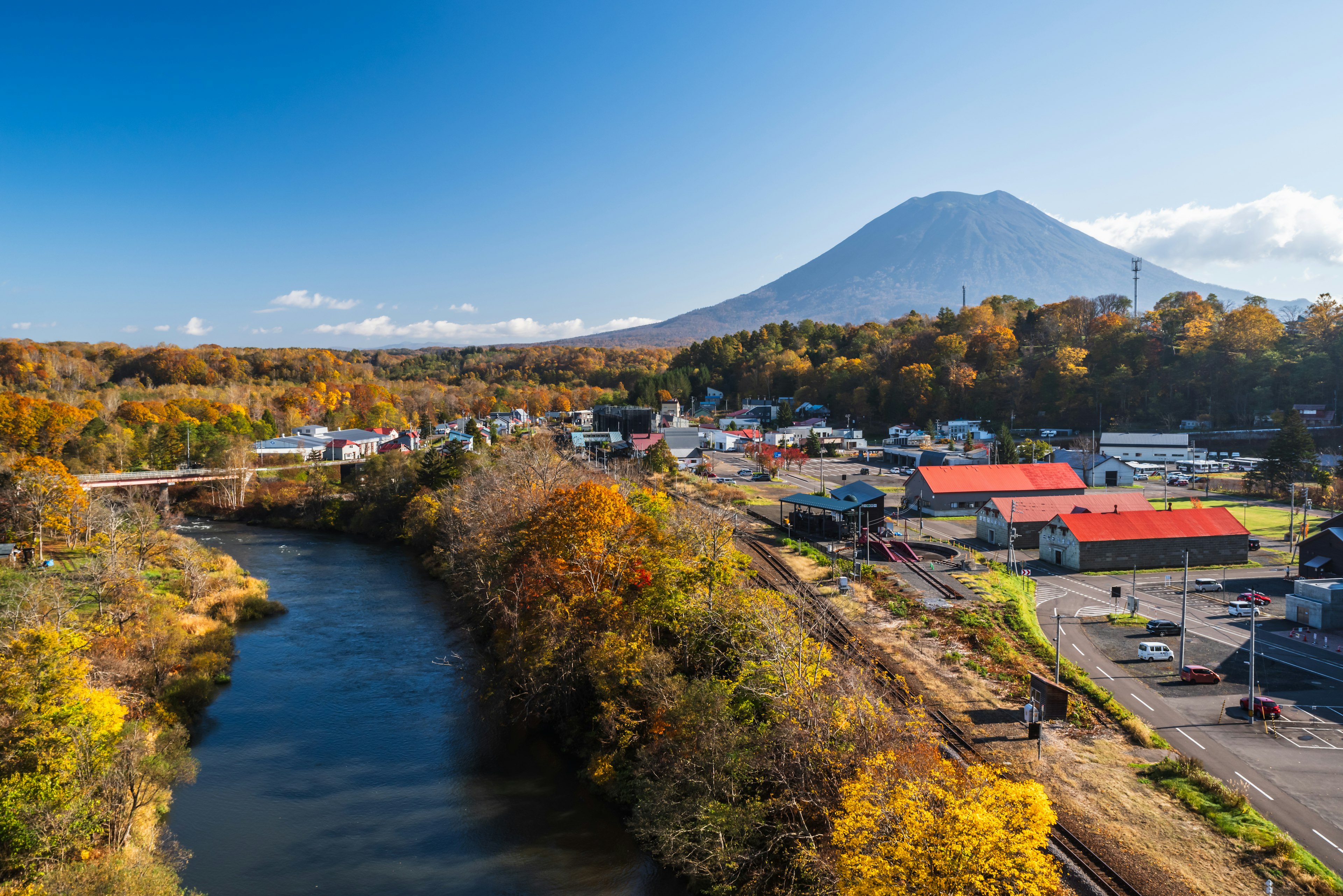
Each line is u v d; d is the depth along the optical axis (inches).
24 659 1561.3
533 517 2554.1
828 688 1614.2
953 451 6766.7
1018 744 1710.1
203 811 1699.1
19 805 1358.3
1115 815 1430.9
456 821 1681.8
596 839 1624.0
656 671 1857.8
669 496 4323.3
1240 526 3390.7
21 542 3248.0
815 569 3048.7
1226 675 2121.1
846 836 1098.7
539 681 2091.5
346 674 2480.3
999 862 969.5
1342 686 2038.6
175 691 2144.4
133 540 3260.3
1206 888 1227.2
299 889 1439.5
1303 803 1485.0
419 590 3486.7
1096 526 3351.4
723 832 1432.1
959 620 2488.9
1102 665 2206.0
